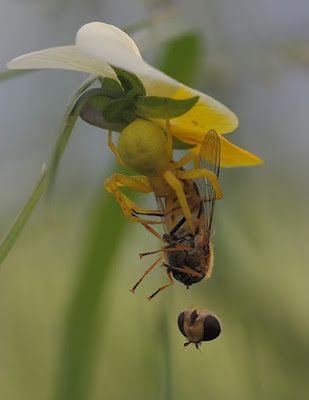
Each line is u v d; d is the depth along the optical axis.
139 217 0.11
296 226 0.14
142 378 0.14
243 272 0.13
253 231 0.13
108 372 0.14
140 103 0.10
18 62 0.10
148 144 0.10
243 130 0.14
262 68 0.14
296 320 0.13
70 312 0.12
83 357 0.12
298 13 0.14
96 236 0.12
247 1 0.14
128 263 0.14
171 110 0.10
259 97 0.14
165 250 0.11
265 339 0.13
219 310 0.13
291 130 0.14
